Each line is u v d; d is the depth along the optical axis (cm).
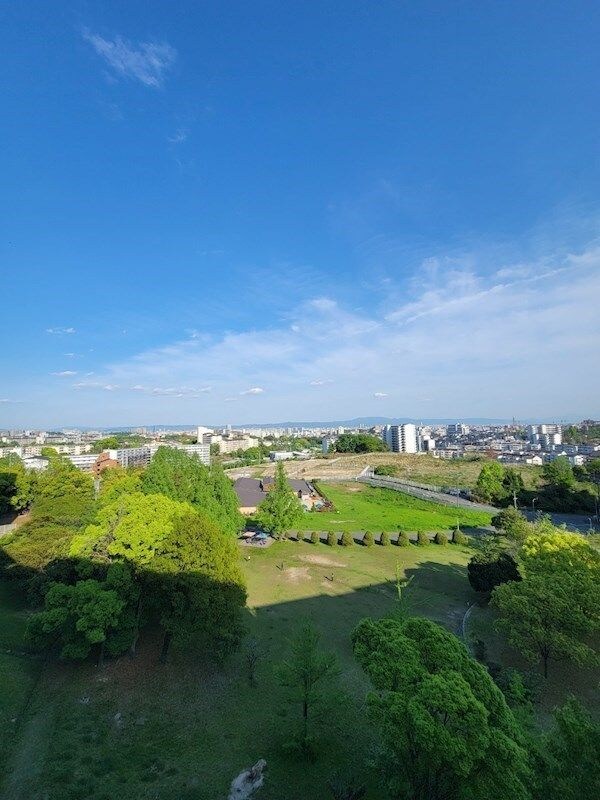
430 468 11762
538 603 2442
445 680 1262
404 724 1237
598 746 1077
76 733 1878
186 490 4319
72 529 3447
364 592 3666
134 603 2498
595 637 2653
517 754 1128
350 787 1627
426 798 1271
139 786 1636
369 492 8675
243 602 2509
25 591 3083
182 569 2395
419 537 5172
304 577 3956
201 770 1731
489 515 6750
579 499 7244
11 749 1759
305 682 1983
